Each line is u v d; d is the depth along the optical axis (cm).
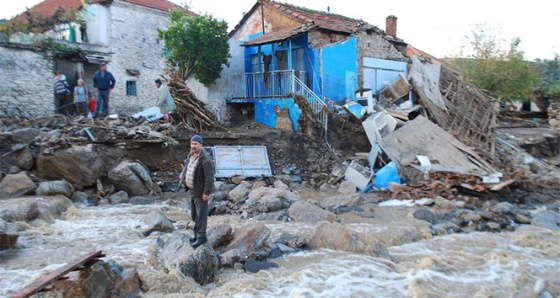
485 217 1140
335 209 1221
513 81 2705
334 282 707
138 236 934
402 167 1537
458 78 2198
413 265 798
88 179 1331
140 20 2411
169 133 1566
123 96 2327
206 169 755
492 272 774
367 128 1697
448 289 692
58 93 1736
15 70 1653
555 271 787
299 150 1759
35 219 1014
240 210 1210
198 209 766
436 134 1677
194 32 1952
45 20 2228
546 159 2022
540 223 1143
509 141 2006
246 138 1714
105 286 614
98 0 2220
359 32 2117
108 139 1420
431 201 1288
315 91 1961
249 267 764
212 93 2114
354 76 2088
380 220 1136
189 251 727
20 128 1425
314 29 1923
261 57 2162
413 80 2022
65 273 555
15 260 771
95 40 2231
